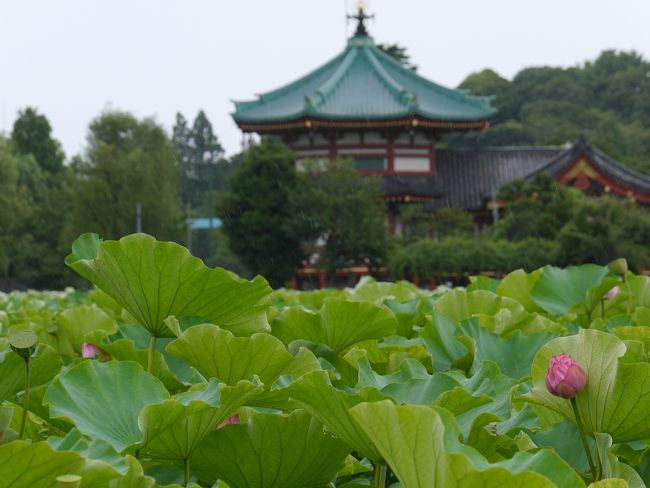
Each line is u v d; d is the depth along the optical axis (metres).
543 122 85.75
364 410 1.31
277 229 38.78
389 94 45.88
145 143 46.56
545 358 1.86
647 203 44.31
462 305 3.67
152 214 44.50
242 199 38.97
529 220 37.69
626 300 4.11
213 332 2.12
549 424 2.12
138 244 2.24
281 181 38.94
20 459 1.27
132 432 1.81
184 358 2.21
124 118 46.34
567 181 43.84
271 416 1.78
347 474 2.02
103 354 2.89
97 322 3.66
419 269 36.94
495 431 1.76
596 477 1.69
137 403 1.87
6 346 2.79
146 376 1.91
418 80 48.84
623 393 1.69
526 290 4.41
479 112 45.81
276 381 2.09
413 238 42.78
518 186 39.09
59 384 1.81
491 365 2.20
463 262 36.03
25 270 48.19
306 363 2.18
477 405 1.85
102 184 43.47
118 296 2.36
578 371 1.71
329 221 37.75
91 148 45.09
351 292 5.41
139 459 1.82
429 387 1.94
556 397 1.82
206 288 2.30
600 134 80.56
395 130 44.75
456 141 87.62
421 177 46.19
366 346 3.08
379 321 2.97
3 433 1.59
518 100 95.12
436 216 44.12
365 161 45.69
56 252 48.69
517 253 35.09
